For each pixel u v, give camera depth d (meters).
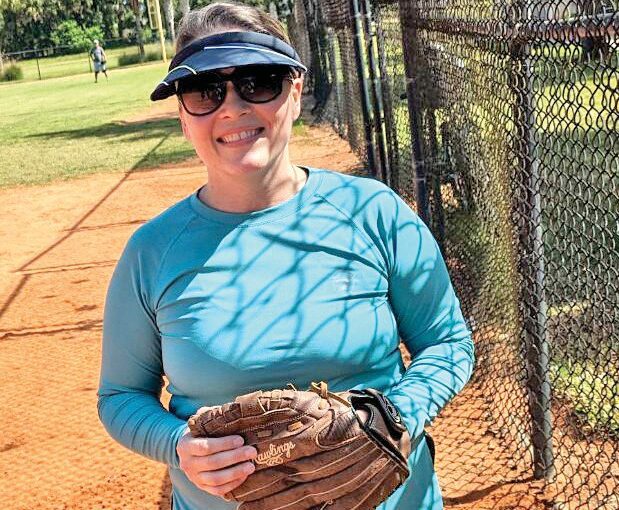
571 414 3.55
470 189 4.70
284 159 1.92
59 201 11.70
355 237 1.90
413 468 1.91
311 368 1.83
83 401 5.16
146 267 1.93
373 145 7.86
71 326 6.59
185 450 1.71
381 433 1.65
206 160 1.90
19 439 4.75
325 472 1.67
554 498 3.39
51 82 45.84
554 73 2.97
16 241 9.64
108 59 58.91
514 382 3.97
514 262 3.58
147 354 1.99
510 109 3.46
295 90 1.97
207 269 1.87
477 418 4.26
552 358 3.55
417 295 1.96
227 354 1.83
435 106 5.20
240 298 1.85
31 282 7.88
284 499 1.71
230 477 1.67
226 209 1.91
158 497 3.96
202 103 1.85
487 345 4.41
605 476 3.05
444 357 1.93
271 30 1.97
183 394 1.92
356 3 7.39
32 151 17.14
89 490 4.10
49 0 76.88
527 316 3.42
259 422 1.67
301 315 1.83
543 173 3.48
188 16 1.96
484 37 3.68
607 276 3.36
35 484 4.22
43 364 5.86
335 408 1.66
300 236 1.88
